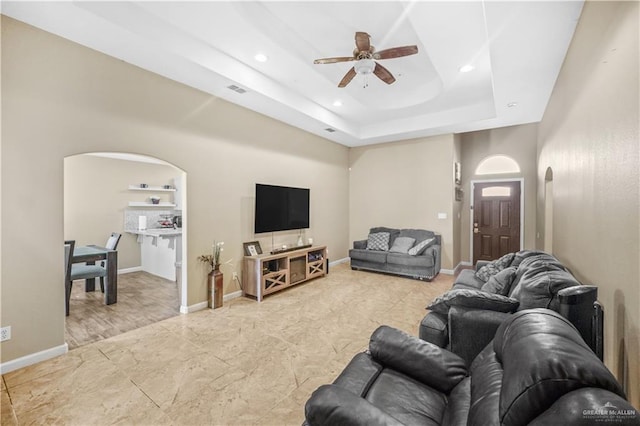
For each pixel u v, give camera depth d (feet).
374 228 20.42
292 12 8.75
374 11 8.73
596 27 5.89
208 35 9.57
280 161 15.98
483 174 20.65
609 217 5.36
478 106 15.58
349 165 22.48
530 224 19.04
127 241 18.95
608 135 5.35
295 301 13.01
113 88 9.41
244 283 13.73
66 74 8.45
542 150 14.87
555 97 10.66
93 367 7.68
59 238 8.33
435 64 10.53
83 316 11.20
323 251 17.52
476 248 20.86
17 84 7.63
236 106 13.48
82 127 8.77
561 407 2.25
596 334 4.74
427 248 17.08
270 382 7.09
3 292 7.47
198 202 11.95
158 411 6.09
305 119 15.69
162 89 10.69
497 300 6.34
